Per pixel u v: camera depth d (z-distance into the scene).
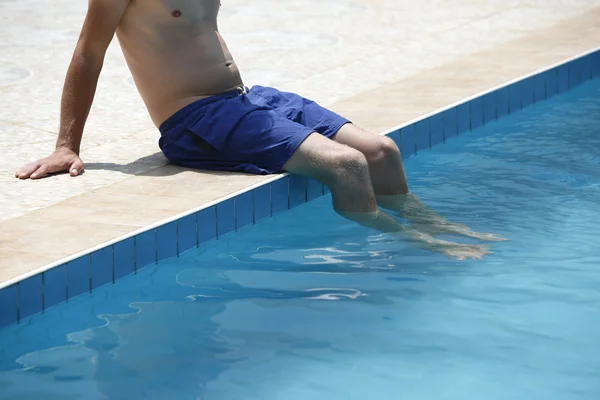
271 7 16.28
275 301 6.04
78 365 5.26
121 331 5.68
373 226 7.34
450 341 5.41
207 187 7.51
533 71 11.13
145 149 8.70
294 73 11.51
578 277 6.23
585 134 9.72
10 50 13.30
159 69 7.86
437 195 7.96
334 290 6.18
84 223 6.71
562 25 13.82
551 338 5.41
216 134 7.82
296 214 7.76
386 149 7.77
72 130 8.02
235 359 5.27
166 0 7.64
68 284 6.08
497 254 6.66
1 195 7.38
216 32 8.01
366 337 5.50
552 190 7.99
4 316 5.71
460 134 9.91
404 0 16.45
